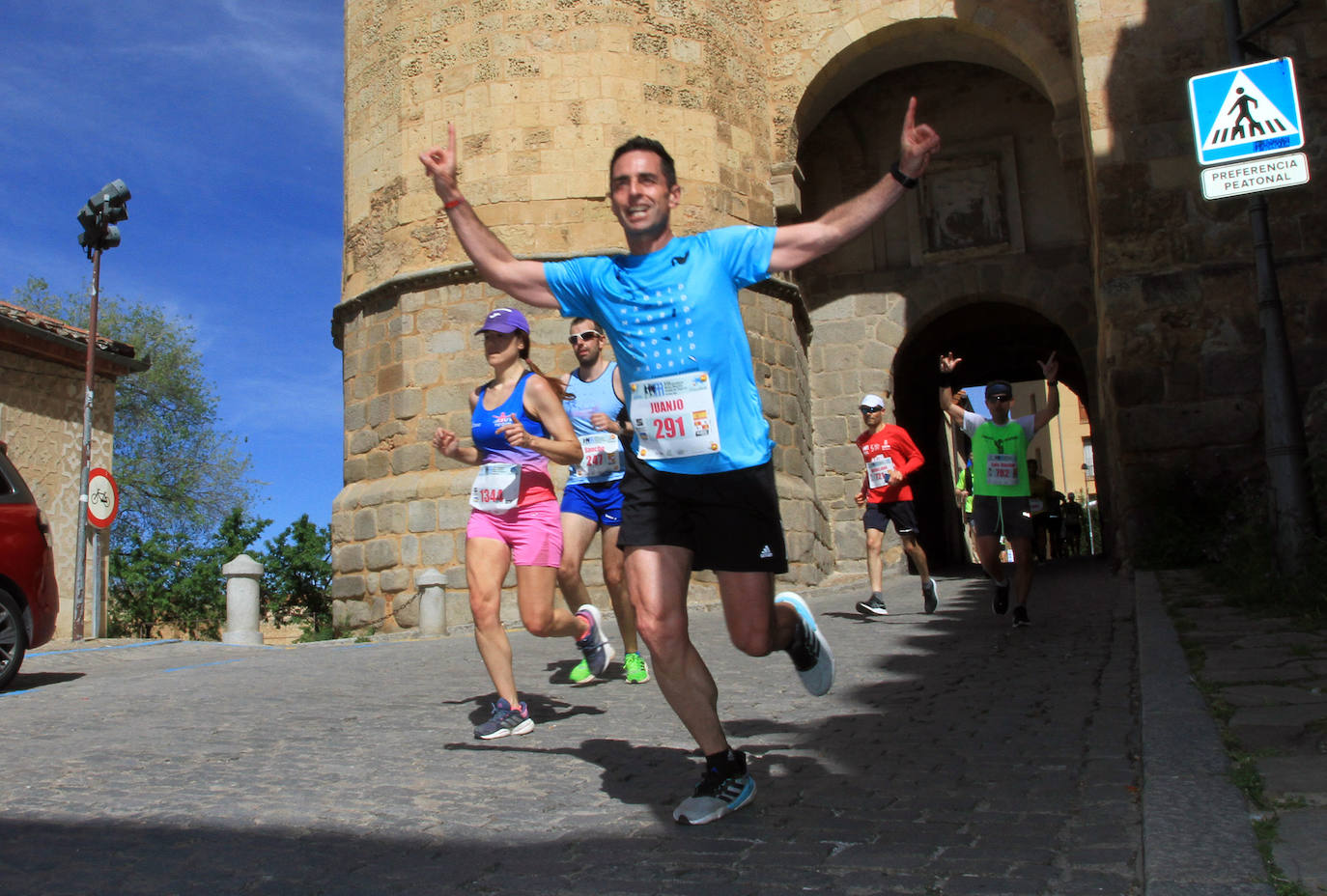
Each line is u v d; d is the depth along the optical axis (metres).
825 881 2.90
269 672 8.66
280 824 3.69
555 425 5.45
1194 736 4.09
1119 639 7.55
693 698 3.60
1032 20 17.19
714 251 3.50
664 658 3.56
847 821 3.48
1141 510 12.80
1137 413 12.97
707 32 16.75
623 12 16.05
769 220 17.45
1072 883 2.76
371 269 16.48
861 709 5.55
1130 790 3.62
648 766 4.46
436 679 7.68
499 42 15.87
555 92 15.73
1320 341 12.59
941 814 3.52
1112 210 13.41
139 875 3.14
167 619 21.27
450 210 3.63
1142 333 13.08
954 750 4.46
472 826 3.60
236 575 13.59
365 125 16.92
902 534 10.38
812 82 18.02
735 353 3.54
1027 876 2.85
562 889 2.93
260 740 5.36
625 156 3.55
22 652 8.58
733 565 3.54
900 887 2.82
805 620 3.96
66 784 4.44
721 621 11.46
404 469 15.61
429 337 15.65
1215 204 13.13
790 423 17.12
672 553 3.57
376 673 8.21
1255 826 2.96
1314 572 7.81
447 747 5.01
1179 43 13.52
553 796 4.01
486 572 5.39
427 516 15.15
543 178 15.56
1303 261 12.73
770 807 3.69
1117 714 4.93
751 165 17.17
